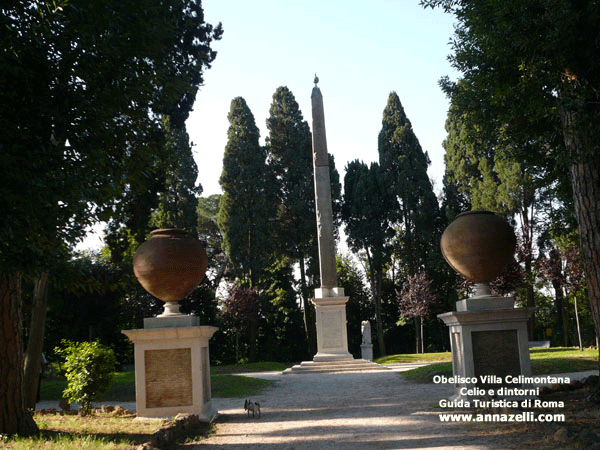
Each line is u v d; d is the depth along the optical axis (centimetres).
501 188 4125
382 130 5216
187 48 2178
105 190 862
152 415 1166
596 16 960
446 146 4972
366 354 3891
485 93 1340
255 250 4694
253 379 2100
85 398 1291
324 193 3016
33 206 723
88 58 820
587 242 1064
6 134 730
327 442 851
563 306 3944
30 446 837
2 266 757
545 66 1056
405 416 1074
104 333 3017
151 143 1165
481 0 1180
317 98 3098
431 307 4841
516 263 3531
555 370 1778
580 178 1074
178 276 1212
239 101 4938
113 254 2173
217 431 1027
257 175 4834
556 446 713
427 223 4909
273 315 4997
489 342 1144
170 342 1184
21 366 1003
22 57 761
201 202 6594
